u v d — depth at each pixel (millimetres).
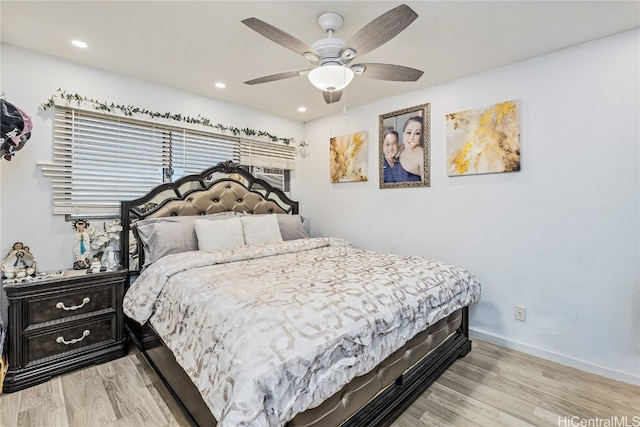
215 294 1639
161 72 2717
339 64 1875
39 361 2078
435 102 3031
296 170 4277
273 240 3117
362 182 3686
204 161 3363
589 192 2223
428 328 1997
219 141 3486
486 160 2684
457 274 2262
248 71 2699
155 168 2998
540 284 2449
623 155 2094
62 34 2109
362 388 1545
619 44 2094
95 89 2621
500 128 2602
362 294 1635
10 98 2256
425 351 1994
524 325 2529
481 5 1789
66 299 2193
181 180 3064
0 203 2227
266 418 1074
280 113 3959
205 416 1429
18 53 2281
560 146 2334
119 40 2189
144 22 1968
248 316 1360
